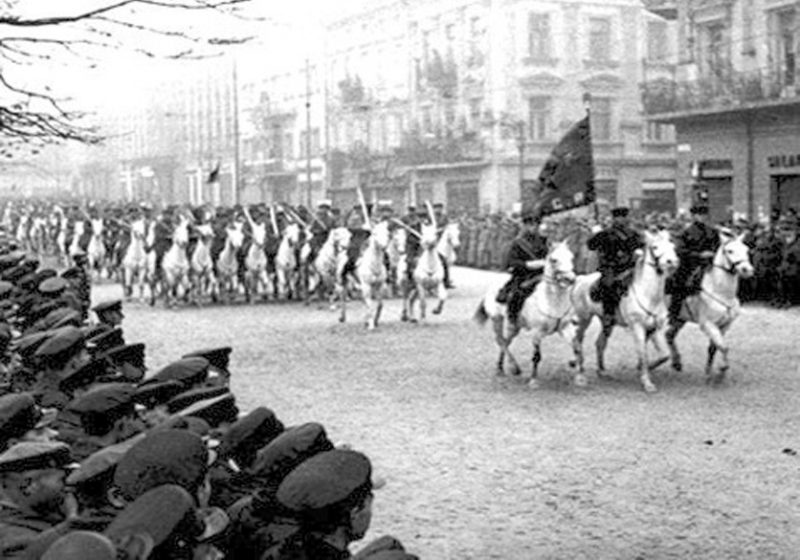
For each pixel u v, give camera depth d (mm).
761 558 7488
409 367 16328
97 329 9359
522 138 45062
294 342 19391
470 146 48625
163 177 92625
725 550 7664
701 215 14430
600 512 8641
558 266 13719
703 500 8898
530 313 14297
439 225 25375
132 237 28422
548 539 8000
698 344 18094
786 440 10953
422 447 11008
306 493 3711
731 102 32938
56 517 4324
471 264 37875
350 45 61500
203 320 23188
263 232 26625
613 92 48406
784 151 31969
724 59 34906
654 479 9586
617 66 48438
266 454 4215
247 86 76875
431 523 8453
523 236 14852
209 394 5980
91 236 34969
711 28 35625
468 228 38031
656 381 14648
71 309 11102
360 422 12305
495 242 36281
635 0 48469
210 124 83938
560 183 15586
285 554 3756
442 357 17312
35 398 6836
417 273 21594
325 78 64750
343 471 3787
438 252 22719
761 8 33125
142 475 3932
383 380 15203
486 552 7734
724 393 13617
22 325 12320
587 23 47812
